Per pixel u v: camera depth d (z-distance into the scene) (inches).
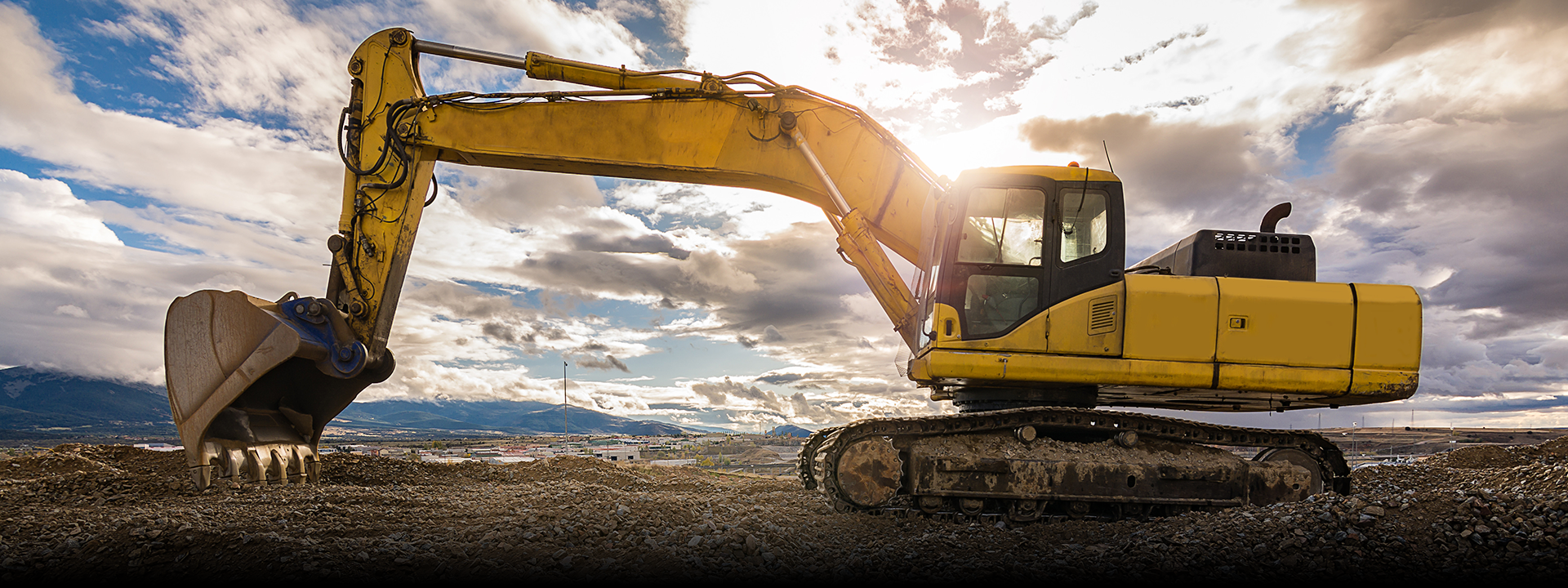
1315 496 286.7
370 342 439.8
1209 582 226.5
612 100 436.5
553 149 436.8
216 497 374.3
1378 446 1392.7
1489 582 219.1
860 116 432.5
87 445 479.2
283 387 447.5
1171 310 321.4
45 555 243.8
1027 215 335.0
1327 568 232.7
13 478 415.2
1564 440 499.5
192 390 396.5
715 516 298.0
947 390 376.8
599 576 224.8
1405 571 229.3
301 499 352.5
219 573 225.6
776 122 432.8
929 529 297.4
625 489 476.7
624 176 448.5
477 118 439.8
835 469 310.3
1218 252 343.9
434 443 6609.3
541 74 443.2
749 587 219.9
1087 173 334.6
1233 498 316.5
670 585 218.1
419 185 446.0
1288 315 323.0
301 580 218.8
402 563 235.5
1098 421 322.7
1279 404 375.9
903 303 405.4
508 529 272.7
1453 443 1362.0
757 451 1994.3
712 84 434.9
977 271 331.0
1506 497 265.7
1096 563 246.5
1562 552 230.2
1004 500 317.4
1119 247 329.4
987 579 229.6
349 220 446.0
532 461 597.0
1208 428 326.3
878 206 428.8
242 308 400.5
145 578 225.5
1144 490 314.7
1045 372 320.8
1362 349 322.7
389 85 448.5
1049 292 326.3
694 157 435.2
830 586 222.7
